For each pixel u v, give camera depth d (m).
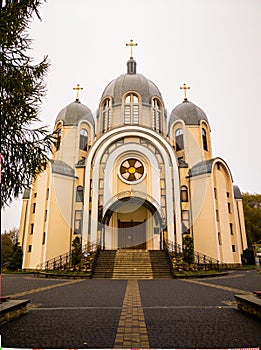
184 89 32.25
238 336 4.83
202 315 6.47
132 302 8.30
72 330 5.21
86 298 9.17
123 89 29.25
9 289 11.90
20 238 32.19
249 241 42.53
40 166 7.15
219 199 24.48
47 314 6.63
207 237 22.59
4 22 5.94
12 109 6.21
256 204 51.91
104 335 4.90
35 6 6.29
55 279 17.52
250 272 21.64
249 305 6.49
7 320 5.84
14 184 6.82
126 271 18.45
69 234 23.02
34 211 26.44
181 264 19.23
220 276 18.41
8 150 6.54
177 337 4.78
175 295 9.76
